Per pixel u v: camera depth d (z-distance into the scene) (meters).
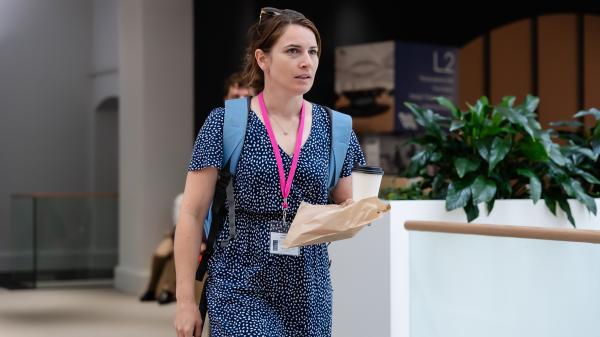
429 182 6.60
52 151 20.66
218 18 13.74
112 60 19.95
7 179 20.27
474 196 5.72
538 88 14.50
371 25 14.70
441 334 5.40
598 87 14.27
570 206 6.26
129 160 14.11
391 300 5.38
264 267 3.44
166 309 12.37
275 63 3.44
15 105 20.34
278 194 3.46
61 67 20.69
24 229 15.70
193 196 3.50
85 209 15.84
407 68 13.15
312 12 14.28
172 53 13.84
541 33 14.47
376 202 3.30
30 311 12.47
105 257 15.91
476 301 5.25
